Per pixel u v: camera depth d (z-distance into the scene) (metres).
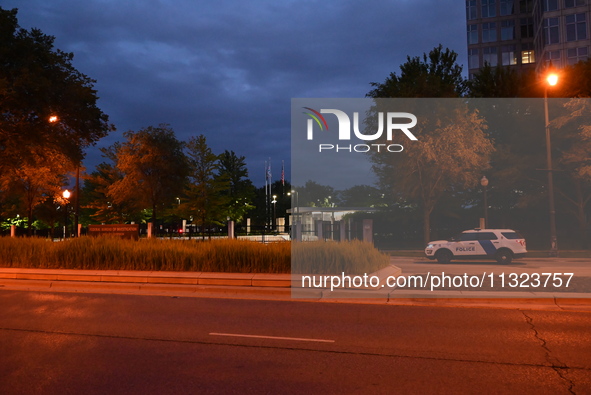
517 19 70.25
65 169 39.56
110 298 11.91
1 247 17.05
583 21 55.31
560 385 5.58
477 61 71.81
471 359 6.61
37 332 8.30
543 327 8.54
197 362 6.53
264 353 6.95
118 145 53.69
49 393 5.39
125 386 5.60
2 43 28.78
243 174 66.56
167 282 13.68
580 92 33.03
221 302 11.30
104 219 56.53
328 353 6.94
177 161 48.12
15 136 29.75
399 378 5.83
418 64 40.59
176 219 72.75
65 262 16.16
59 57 32.06
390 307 10.62
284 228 47.19
